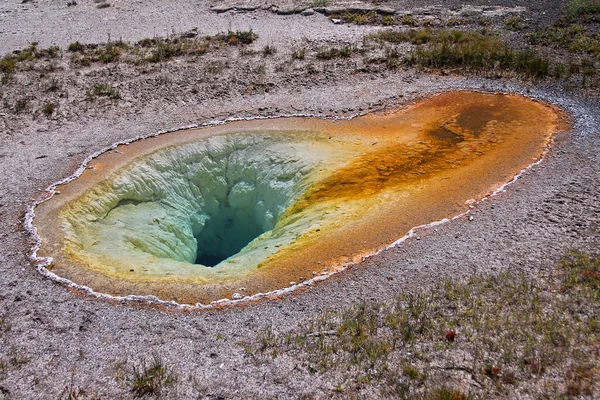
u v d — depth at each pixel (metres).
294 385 6.10
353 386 6.04
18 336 6.98
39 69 16.95
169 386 6.15
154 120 13.88
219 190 12.84
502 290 7.31
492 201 9.62
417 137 12.51
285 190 11.60
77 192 10.59
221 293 7.89
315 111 14.07
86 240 9.66
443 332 6.69
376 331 6.80
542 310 6.89
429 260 8.12
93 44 19.27
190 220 12.43
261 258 8.93
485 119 13.27
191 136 12.95
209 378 6.25
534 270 7.67
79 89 15.55
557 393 5.73
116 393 6.09
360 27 20.39
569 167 10.55
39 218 9.74
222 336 6.93
